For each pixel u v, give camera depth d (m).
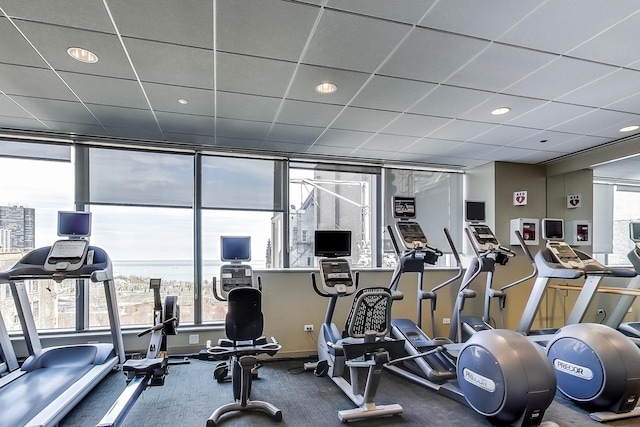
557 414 3.22
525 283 5.90
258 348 3.24
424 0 2.07
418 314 4.82
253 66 2.85
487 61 2.76
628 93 3.33
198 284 5.05
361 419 3.14
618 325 5.43
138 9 2.14
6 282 3.70
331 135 4.58
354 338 3.43
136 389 3.03
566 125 4.20
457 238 6.27
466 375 3.19
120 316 4.84
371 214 5.90
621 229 5.67
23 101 3.53
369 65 2.83
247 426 3.02
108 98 3.46
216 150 5.18
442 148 5.16
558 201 5.93
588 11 2.16
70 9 2.14
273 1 2.08
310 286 5.16
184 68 2.88
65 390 3.25
